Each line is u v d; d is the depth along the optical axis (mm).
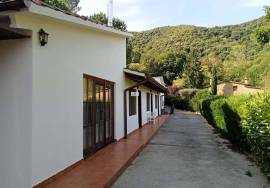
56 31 8117
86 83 10562
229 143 16094
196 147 14656
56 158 8125
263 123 8797
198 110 47000
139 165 10523
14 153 7035
